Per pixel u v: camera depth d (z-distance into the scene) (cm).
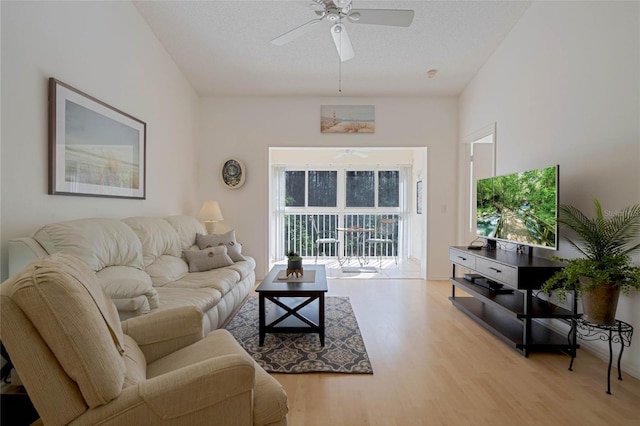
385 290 424
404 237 673
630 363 214
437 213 477
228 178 474
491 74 380
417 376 212
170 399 99
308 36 350
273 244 662
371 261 648
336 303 364
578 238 253
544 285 224
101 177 260
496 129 371
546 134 291
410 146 473
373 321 311
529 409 178
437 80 433
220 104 474
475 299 361
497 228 326
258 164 475
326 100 473
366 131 472
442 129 473
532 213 272
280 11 314
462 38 352
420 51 374
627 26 213
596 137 238
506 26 337
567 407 179
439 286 444
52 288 90
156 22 330
